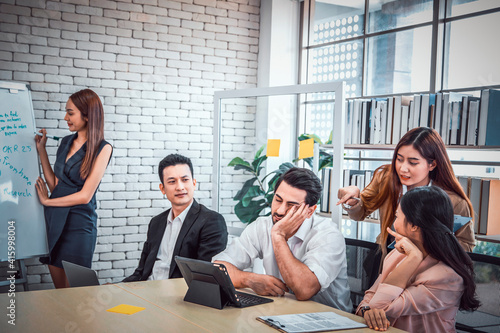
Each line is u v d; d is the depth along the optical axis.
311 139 3.23
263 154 3.55
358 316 2.19
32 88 4.40
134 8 4.73
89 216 3.96
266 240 2.80
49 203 3.83
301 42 5.27
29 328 1.96
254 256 2.84
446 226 2.19
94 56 4.61
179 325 2.01
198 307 2.28
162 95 4.88
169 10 4.87
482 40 3.81
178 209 3.27
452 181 2.69
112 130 4.70
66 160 3.91
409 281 2.22
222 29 5.11
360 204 3.08
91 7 4.57
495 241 3.07
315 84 3.20
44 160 3.99
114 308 2.24
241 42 5.20
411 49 4.31
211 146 5.12
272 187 3.50
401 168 2.74
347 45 4.87
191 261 2.29
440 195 2.21
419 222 2.20
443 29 4.09
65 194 3.89
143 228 4.85
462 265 2.16
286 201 2.67
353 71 4.82
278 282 2.52
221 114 3.82
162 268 3.25
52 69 4.46
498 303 2.21
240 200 3.72
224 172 3.81
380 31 4.58
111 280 4.73
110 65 4.67
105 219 4.70
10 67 4.32
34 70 4.41
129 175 4.78
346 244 2.84
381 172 3.04
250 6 5.22
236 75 5.19
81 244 3.90
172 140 4.94
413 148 2.70
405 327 2.17
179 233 3.20
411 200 2.25
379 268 2.65
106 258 4.71
